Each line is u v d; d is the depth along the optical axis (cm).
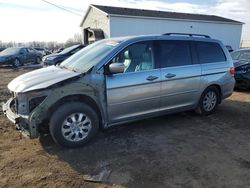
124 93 467
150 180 350
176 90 535
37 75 463
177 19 2723
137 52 489
